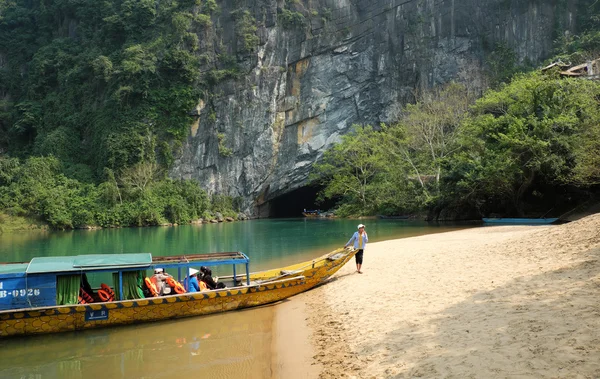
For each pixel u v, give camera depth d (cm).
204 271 1371
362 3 6756
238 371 819
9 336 1043
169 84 6366
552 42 6612
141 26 6800
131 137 6012
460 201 3922
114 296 1202
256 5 6575
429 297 1052
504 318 789
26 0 8031
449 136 4969
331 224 4562
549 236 1470
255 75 6525
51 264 1145
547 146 3070
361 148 5547
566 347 611
